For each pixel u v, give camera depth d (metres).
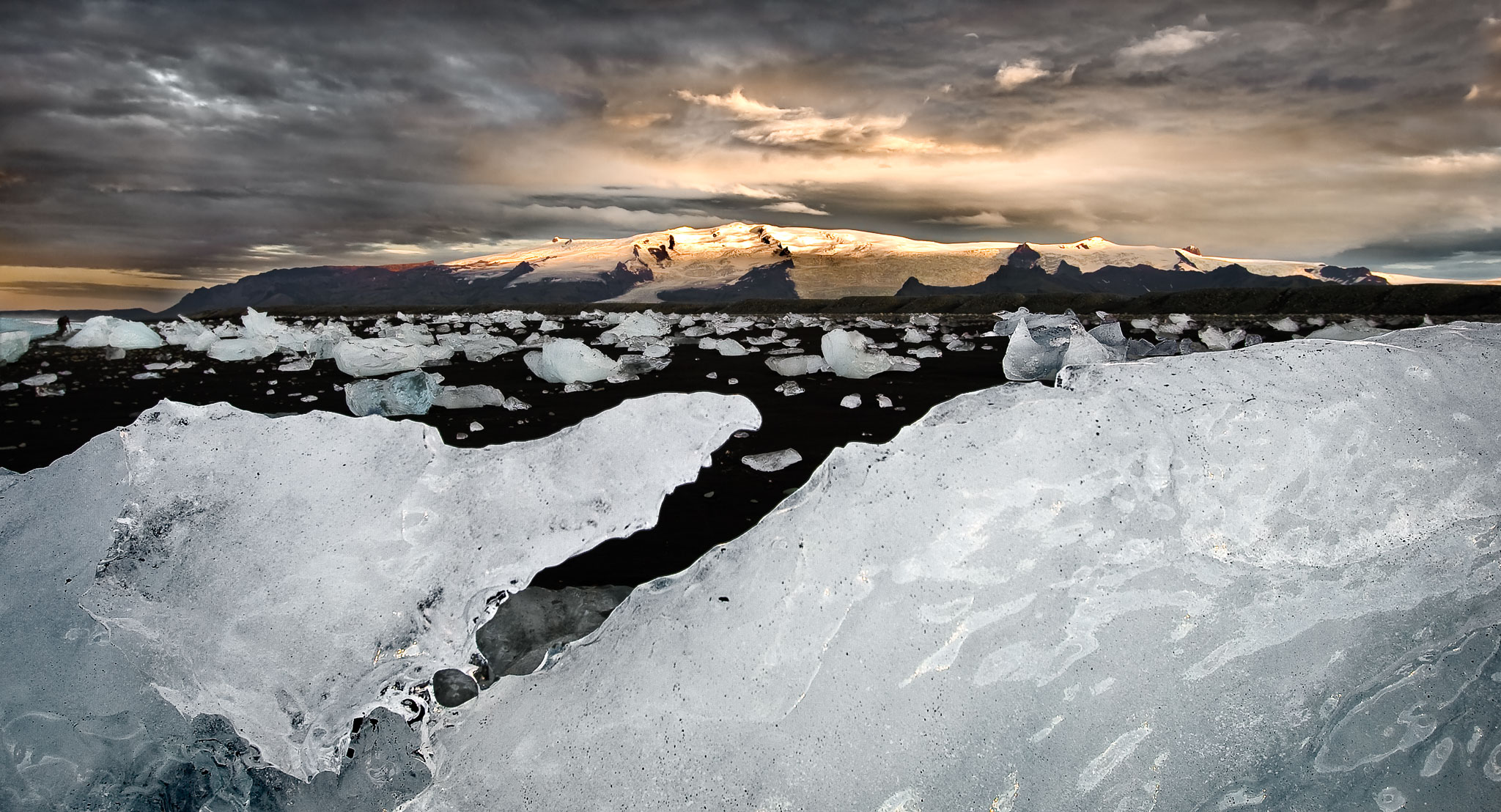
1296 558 1.05
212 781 1.12
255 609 1.01
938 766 0.97
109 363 7.29
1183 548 1.04
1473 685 1.08
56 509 1.18
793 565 1.04
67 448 3.68
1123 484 1.04
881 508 1.04
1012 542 1.02
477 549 1.06
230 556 1.02
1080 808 0.99
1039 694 0.99
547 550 1.08
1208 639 1.03
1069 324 5.38
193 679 1.02
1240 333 6.56
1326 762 1.05
